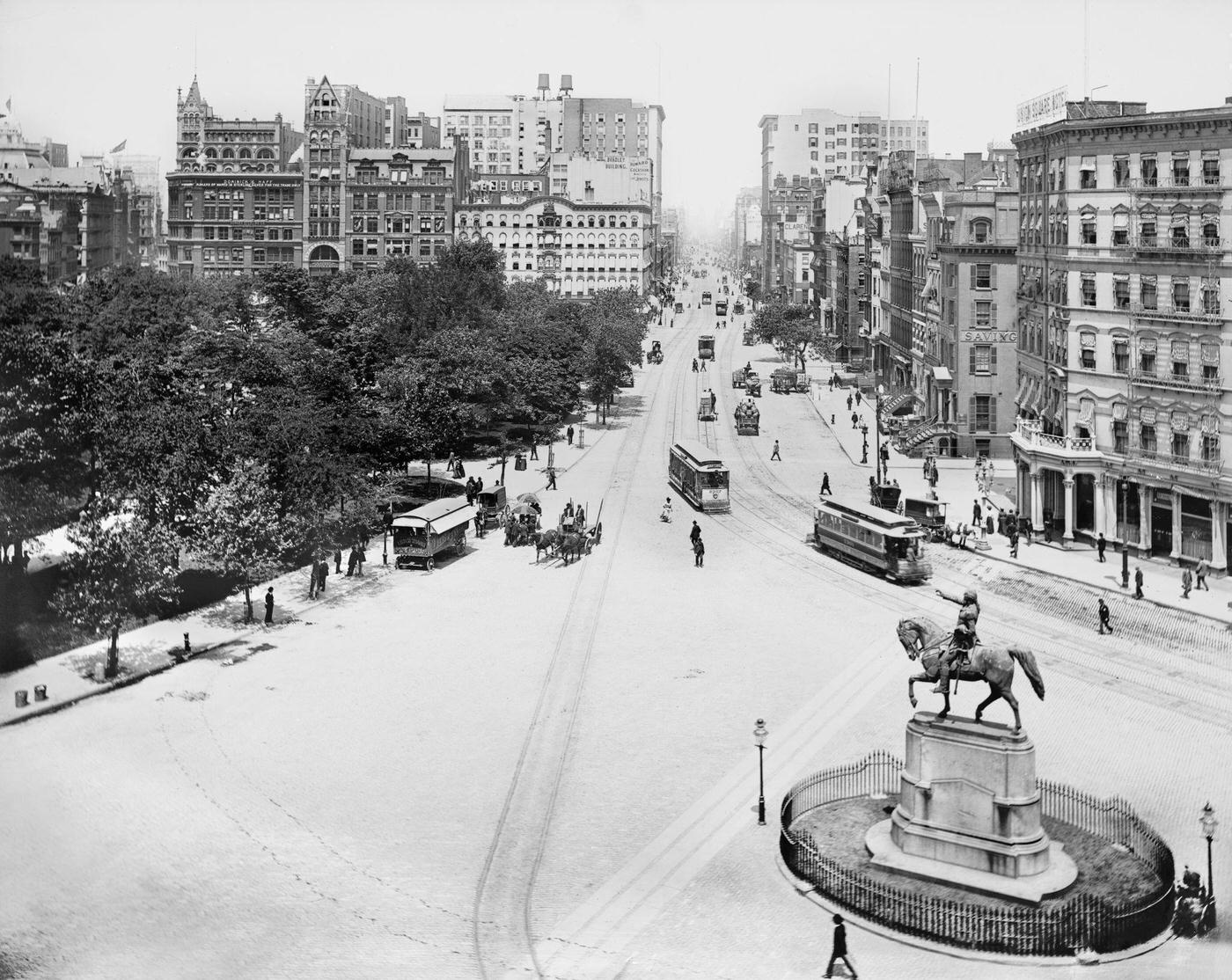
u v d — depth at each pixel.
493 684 64.19
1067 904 40.94
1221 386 84.38
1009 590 82.25
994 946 39.09
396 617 76.69
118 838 47.25
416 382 113.75
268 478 80.81
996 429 134.12
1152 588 81.50
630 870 44.94
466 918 41.81
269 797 50.88
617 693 62.97
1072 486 93.81
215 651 69.69
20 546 75.06
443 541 90.44
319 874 44.88
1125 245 90.81
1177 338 87.31
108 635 65.69
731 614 77.25
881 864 43.88
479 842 47.25
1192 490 86.00
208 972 38.53
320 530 86.25
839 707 60.50
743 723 58.69
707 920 41.47
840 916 37.94
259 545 75.62
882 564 85.19
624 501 113.19
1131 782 51.16
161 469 73.50
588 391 168.38
